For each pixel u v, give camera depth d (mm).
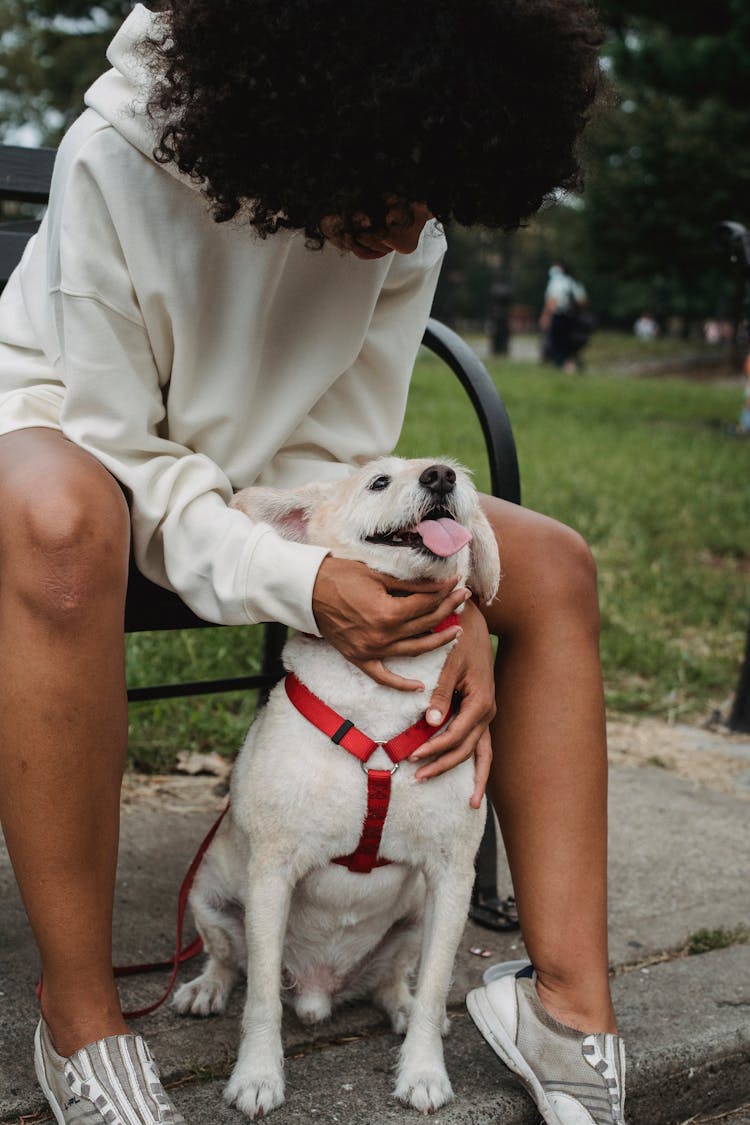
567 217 15773
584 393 14523
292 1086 1740
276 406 1938
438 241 2105
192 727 3203
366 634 1673
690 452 9227
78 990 1514
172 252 1730
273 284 1838
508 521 1943
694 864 2650
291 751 1778
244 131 1537
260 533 1682
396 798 1763
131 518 1713
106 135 1698
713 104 14062
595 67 1636
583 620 1869
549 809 1781
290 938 1937
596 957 1737
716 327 33625
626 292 38062
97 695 1486
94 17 21016
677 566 5531
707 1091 1925
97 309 1693
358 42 1480
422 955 1828
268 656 2602
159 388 1854
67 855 1482
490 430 2246
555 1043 1676
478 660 1812
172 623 1882
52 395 1770
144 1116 1460
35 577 1464
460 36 1500
